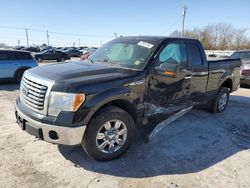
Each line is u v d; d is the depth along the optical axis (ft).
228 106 22.77
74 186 9.59
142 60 12.73
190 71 15.15
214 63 17.75
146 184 9.89
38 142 13.10
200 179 10.38
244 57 34.55
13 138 13.53
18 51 34.27
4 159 11.28
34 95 10.55
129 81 11.56
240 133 15.84
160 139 14.20
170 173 10.75
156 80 12.85
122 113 11.37
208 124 17.22
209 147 13.48
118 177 10.30
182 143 13.83
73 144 10.12
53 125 9.87
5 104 21.31
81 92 9.95
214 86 18.33
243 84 32.45
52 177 10.09
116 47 14.67
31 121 10.39
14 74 33.63
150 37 14.40
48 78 10.45
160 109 13.69
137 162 11.55
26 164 10.94
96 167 10.96
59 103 9.87
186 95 15.33
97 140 10.91
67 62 13.84
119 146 11.75
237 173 10.96
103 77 11.02
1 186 9.39
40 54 91.81
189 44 15.47
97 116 10.63
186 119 18.10
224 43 183.32
